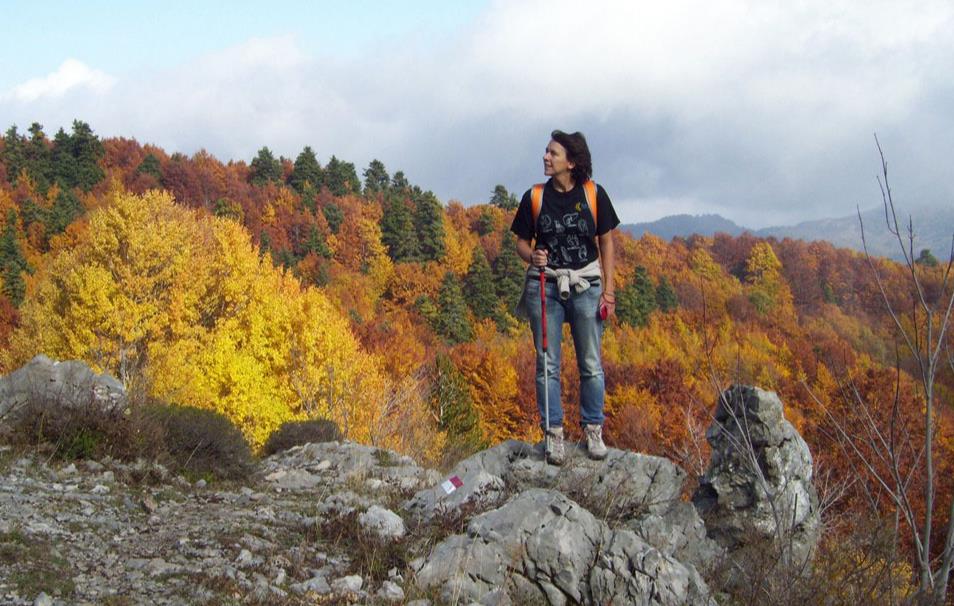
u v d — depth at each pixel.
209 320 33.81
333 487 8.45
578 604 4.93
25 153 142.75
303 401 27.14
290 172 174.88
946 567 4.24
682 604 4.90
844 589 4.95
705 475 6.90
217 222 39.84
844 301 137.38
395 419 21.95
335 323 29.73
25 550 4.51
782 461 6.41
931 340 3.89
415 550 5.43
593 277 5.98
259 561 4.94
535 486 6.30
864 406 4.62
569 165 5.79
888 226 3.96
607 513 6.04
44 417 7.56
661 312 123.75
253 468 8.83
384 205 156.62
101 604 3.98
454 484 6.36
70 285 30.25
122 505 6.08
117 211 32.47
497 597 4.79
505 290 120.56
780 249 157.62
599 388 6.28
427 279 126.88
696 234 168.00
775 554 5.41
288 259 120.81
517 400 60.34
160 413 8.48
